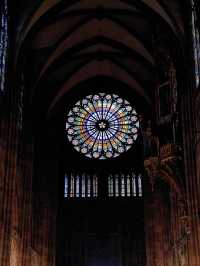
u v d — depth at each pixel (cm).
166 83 4188
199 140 3559
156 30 4416
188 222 3706
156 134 3966
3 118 3775
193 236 3544
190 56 3862
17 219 4191
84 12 4553
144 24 4703
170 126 3984
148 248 4869
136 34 4797
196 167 3647
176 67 4028
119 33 4881
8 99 3872
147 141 4016
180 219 3969
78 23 4691
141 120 4500
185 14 4031
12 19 4056
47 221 4953
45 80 4991
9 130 3841
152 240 4872
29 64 4791
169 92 4125
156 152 3941
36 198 4944
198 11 3559
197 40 3691
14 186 3825
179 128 3969
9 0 3994
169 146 3728
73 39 4891
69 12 4500
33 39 4434
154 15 4278
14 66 4003
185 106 3850
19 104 4288
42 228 4903
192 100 3766
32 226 4731
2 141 3719
